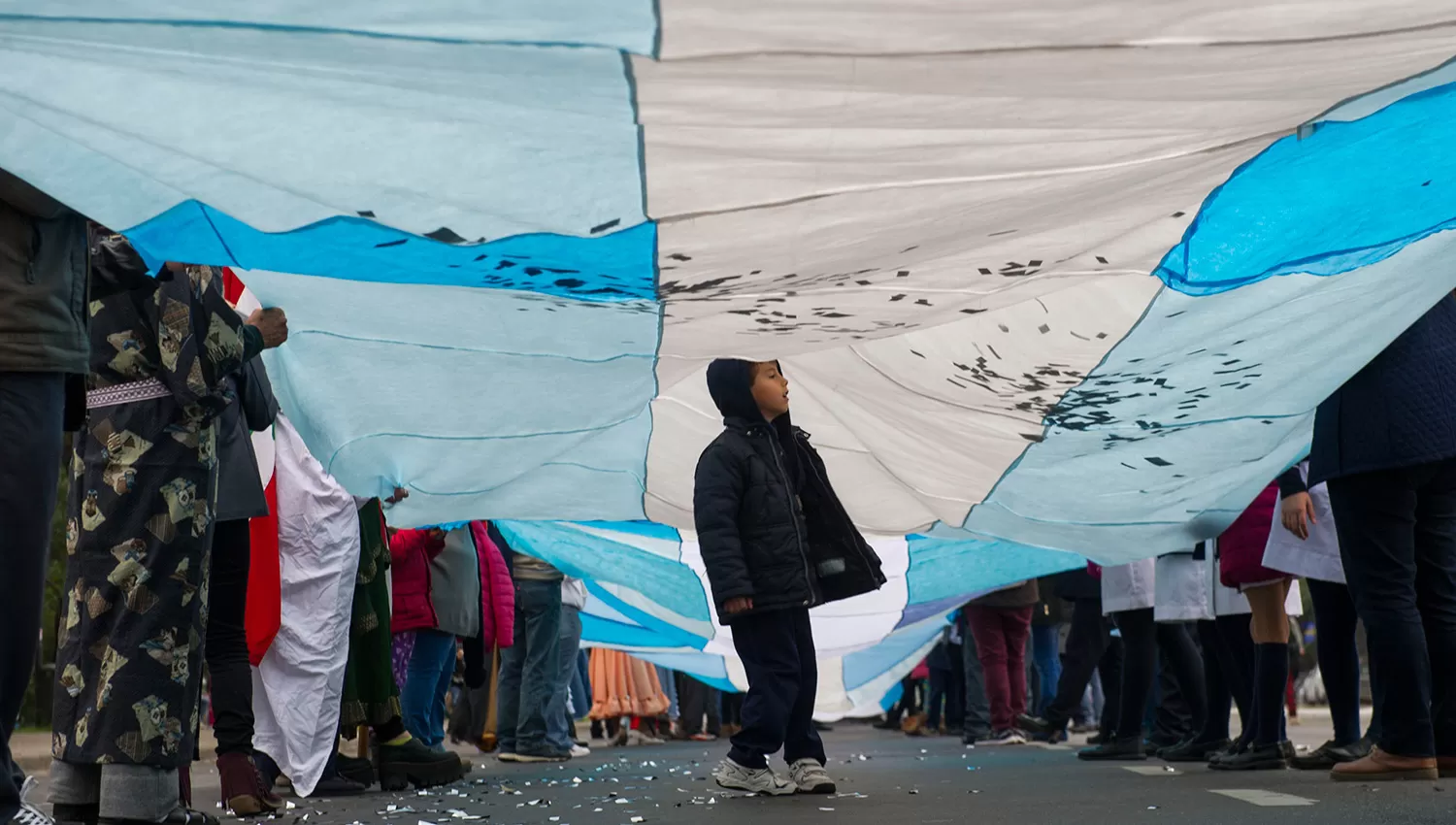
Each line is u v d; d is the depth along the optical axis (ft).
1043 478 17.63
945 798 15.76
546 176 9.23
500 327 13.50
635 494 18.93
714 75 8.23
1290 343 14.37
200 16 7.59
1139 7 7.80
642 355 14.05
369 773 19.17
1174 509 17.83
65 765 11.38
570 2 7.50
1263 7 7.90
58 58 7.96
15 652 8.82
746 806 15.31
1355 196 11.57
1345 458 14.67
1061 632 36.32
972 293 12.46
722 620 16.80
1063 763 22.00
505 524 23.58
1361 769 15.11
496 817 14.43
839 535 17.34
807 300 12.17
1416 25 8.25
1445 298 15.12
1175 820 12.47
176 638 11.36
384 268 10.49
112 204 9.18
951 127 8.99
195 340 11.44
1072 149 9.55
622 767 23.49
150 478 11.35
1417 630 14.66
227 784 14.70
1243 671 20.22
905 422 17.34
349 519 16.66
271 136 8.72
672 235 10.14
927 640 34.73
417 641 20.88
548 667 26.16
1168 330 14.23
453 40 7.85
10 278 9.01
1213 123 9.50
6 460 8.85
